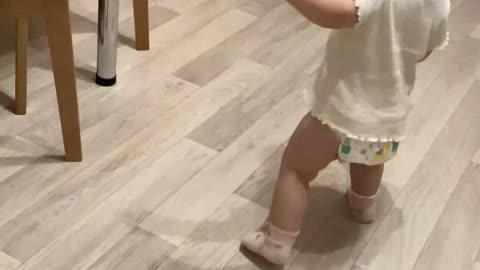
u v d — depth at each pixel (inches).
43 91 67.3
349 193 56.8
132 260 50.2
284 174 49.9
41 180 56.3
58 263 49.2
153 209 54.9
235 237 53.2
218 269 50.4
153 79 71.6
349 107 45.2
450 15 92.9
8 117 63.2
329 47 45.9
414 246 54.3
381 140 46.4
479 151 66.1
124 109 66.3
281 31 84.4
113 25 66.2
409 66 45.4
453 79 77.9
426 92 74.8
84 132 62.4
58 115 64.2
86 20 81.2
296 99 71.2
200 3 88.6
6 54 72.8
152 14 84.4
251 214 55.6
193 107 67.9
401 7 42.5
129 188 56.6
